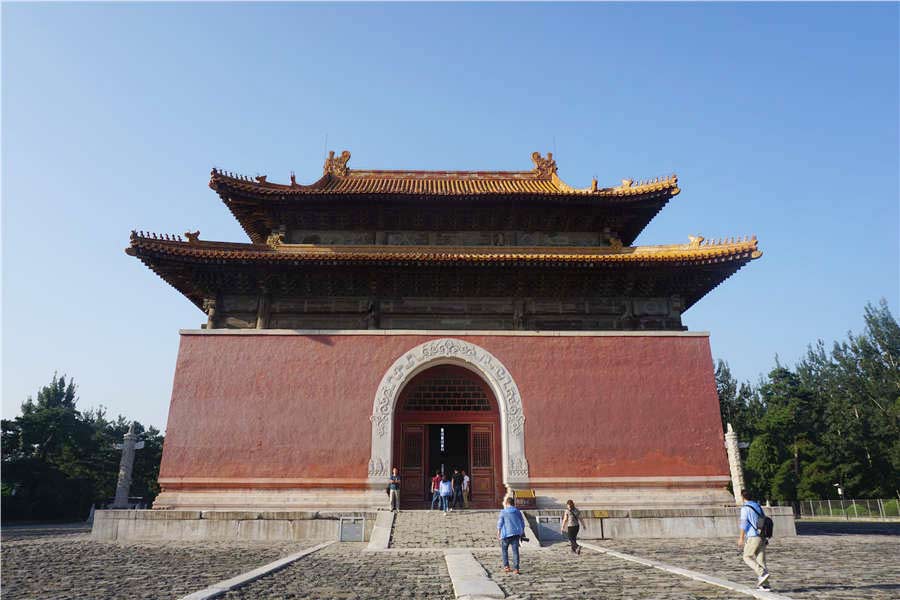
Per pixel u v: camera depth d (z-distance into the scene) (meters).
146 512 24.56
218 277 29.05
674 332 28.81
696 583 12.32
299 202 32.22
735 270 28.98
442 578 13.24
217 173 30.55
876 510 62.03
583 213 33.53
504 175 40.88
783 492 73.75
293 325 29.55
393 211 33.28
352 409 27.03
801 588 11.95
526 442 26.91
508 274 29.38
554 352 28.34
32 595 11.40
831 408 80.69
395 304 30.09
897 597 10.84
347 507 25.48
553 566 15.56
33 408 78.88
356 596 10.85
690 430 27.31
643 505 26.05
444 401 28.98
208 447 26.19
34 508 63.09
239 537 24.11
